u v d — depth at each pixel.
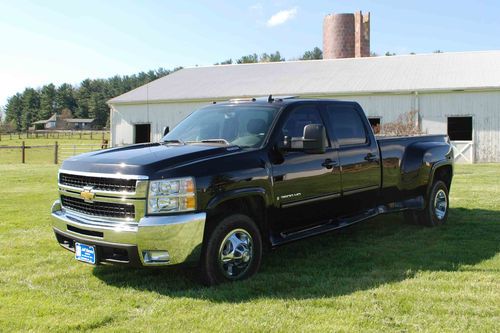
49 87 156.62
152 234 4.54
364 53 34.12
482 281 5.01
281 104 5.91
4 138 70.12
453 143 23.22
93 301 4.56
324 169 5.92
